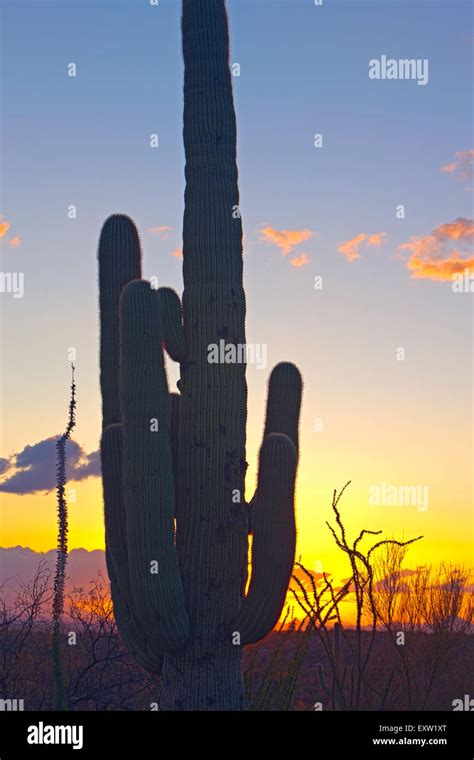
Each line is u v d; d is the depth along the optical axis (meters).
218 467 8.20
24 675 10.27
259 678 10.30
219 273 8.45
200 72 8.85
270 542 7.90
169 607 7.72
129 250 8.94
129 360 7.79
